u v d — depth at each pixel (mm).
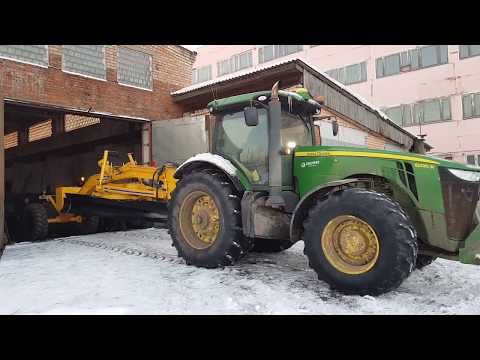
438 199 3238
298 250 5434
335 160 3727
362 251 3215
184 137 8852
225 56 28000
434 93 18797
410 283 3637
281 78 7824
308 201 3607
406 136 14367
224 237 4066
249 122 3834
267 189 4035
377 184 3613
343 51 21906
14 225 7582
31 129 14977
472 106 17734
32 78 7219
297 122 4543
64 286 3625
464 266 4305
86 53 8164
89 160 12492
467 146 17797
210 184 4207
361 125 10656
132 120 9250
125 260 4832
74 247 5941
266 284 3631
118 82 8734
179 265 4477
